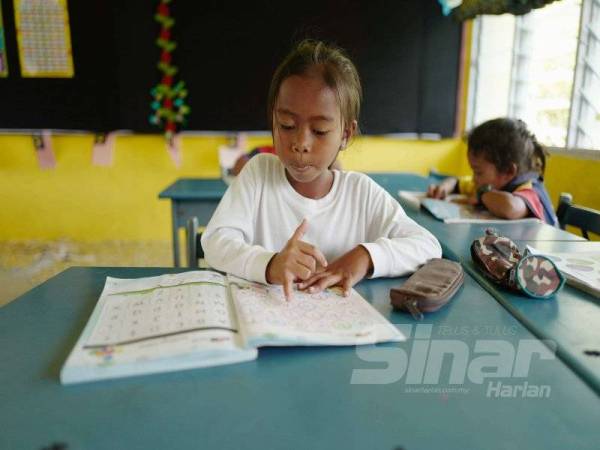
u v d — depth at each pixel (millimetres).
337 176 976
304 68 776
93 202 3156
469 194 1840
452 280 711
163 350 489
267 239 932
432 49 3064
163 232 3215
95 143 3059
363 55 3027
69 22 2863
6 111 2963
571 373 489
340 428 399
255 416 413
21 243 3180
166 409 423
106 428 396
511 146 1478
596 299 702
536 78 2621
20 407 423
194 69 2982
